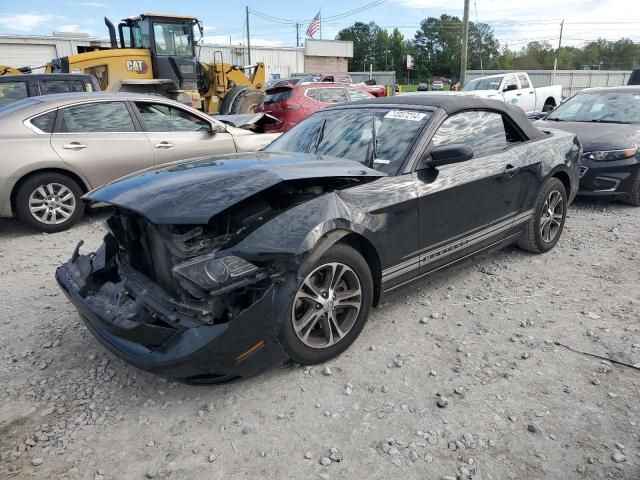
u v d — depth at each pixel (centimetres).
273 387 289
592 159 653
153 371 255
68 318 383
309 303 291
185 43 1356
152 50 1311
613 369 300
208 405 275
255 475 229
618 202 704
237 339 256
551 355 316
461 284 422
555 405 269
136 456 242
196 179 291
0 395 290
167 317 262
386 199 322
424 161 353
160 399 284
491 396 278
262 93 1472
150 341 255
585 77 3459
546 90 1884
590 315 365
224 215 282
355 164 337
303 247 271
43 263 508
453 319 363
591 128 696
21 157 570
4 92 841
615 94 773
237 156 359
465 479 223
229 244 269
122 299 286
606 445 240
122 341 272
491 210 405
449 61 9369
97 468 236
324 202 296
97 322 275
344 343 311
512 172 414
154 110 664
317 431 255
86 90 896
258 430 257
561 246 512
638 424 254
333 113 430
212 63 1511
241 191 269
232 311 261
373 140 373
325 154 383
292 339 282
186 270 254
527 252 492
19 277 470
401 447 242
